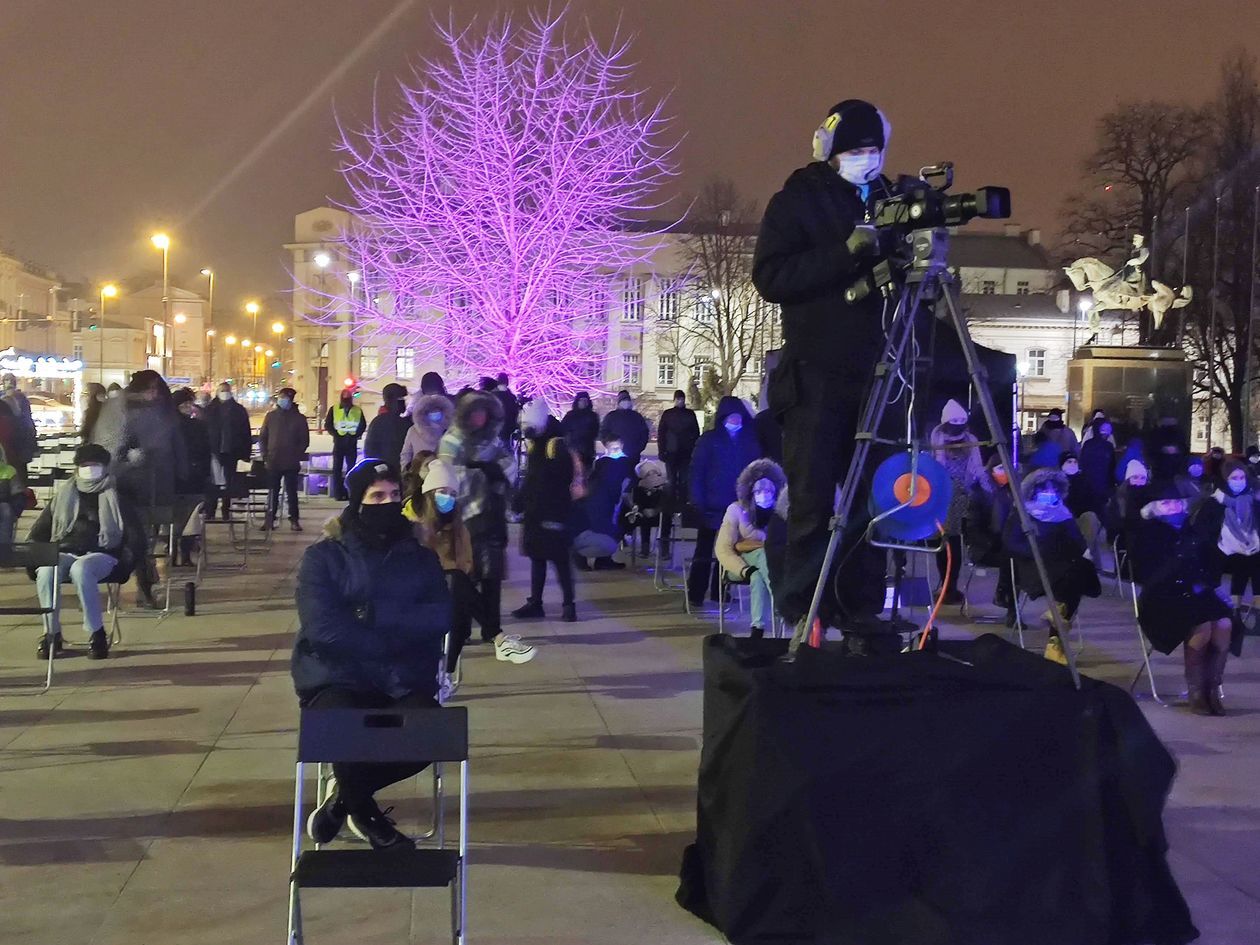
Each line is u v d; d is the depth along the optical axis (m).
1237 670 10.12
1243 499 12.10
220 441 18.75
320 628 5.21
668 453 17.05
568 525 11.57
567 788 6.31
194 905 4.75
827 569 4.33
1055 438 18.48
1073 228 41.81
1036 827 4.04
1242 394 38.47
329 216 74.94
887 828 4.05
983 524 9.59
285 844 5.43
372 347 39.03
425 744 4.04
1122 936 4.11
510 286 31.67
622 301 44.12
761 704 4.13
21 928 4.52
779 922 4.15
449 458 9.48
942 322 4.60
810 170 4.66
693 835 5.62
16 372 42.78
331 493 23.42
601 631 11.06
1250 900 4.94
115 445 11.33
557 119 31.42
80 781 6.28
